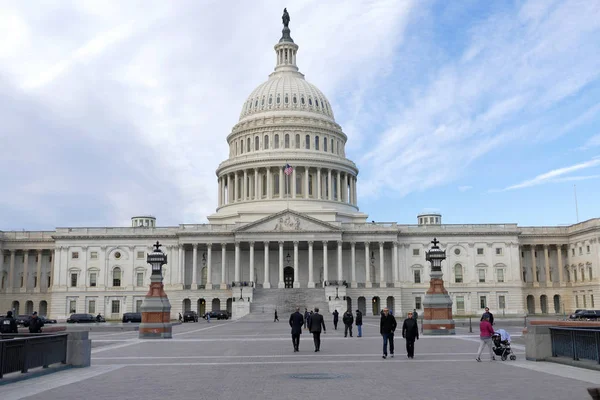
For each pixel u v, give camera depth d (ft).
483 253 438.40
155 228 440.86
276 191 497.46
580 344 96.07
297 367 98.78
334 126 524.52
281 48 556.92
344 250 453.58
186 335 197.67
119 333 215.51
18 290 444.14
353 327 248.52
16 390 75.46
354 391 72.79
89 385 79.51
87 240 438.81
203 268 444.96
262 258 451.53
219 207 513.86
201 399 68.03
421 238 439.63
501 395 68.69
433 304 181.57
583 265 423.23
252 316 357.20
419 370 92.99
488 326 105.29
